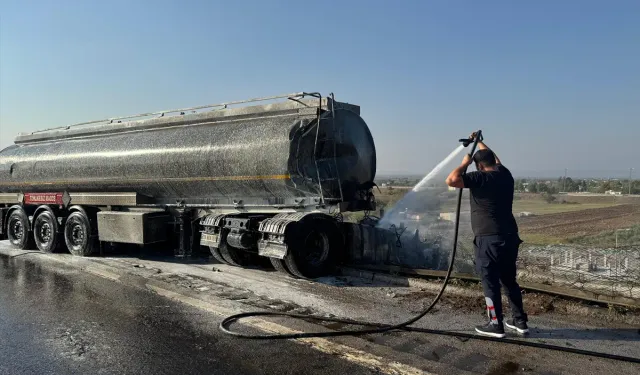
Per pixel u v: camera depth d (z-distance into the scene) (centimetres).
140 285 789
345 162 876
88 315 620
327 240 835
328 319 580
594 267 777
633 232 1412
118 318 605
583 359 453
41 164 1233
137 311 636
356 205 899
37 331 558
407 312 611
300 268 794
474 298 662
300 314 604
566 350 470
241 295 708
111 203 1095
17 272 925
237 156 865
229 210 953
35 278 862
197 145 938
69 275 888
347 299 679
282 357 468
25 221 1270
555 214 2403
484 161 537
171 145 981
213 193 952
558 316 579
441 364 445
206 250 1078
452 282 713
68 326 575
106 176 1096
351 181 889
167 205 1047
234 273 878
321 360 459
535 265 776
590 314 576
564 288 635
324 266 827
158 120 1072
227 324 570
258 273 874
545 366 438
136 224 1010
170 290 748
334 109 848
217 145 904
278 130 829
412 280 745
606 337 510
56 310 645
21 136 1395
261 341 512
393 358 461
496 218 509
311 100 833
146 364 457
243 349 491
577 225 1794
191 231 1020
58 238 1184
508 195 517
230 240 867
